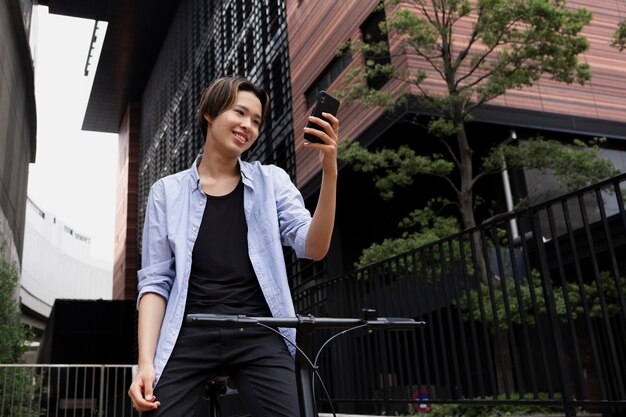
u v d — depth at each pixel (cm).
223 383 150
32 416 766
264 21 2339
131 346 3250
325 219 132
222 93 150
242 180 154
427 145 1491
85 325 3228
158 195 151
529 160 980
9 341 1009
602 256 1116
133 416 789
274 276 143
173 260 147
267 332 139
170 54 4306
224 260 144
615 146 1574
